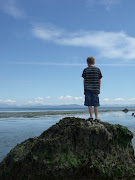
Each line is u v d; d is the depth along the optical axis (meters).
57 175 3.21
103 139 3.54
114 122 14.30
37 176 3.23
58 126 3.82
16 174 3.31
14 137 8.16
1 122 14.41
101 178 3.28
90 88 4.12
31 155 3.36
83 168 3.31
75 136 3.53
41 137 3.75
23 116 21.03
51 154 3.35
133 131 9.38
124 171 3.40
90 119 3.97
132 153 3.69
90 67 4.20
